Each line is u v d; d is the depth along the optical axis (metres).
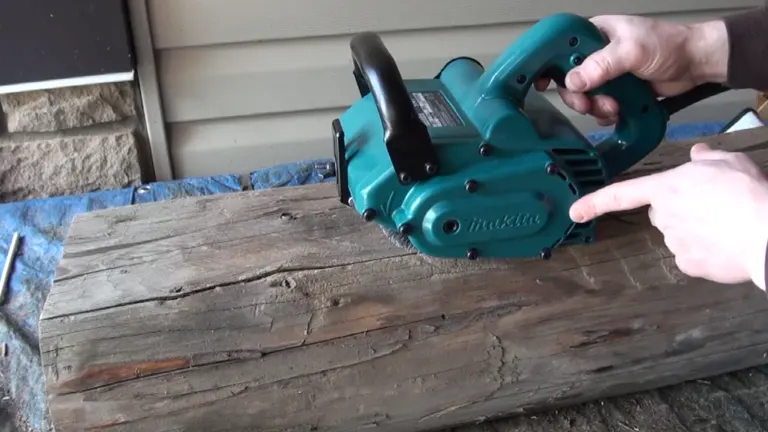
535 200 0.52
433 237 0.51
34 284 0.81
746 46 0.55
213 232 0.60
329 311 0.54
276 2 0.93
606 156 0.58
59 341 0.51
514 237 0.54
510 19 1.02
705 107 1.18
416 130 0.48
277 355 0.53
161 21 0.90
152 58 0.92
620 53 0.53
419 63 1.02
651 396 0.66
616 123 0.59
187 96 0.97
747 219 0.40
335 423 0.57
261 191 0.67
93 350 0.51
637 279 0.58
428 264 0.57
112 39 0.86
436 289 0.56
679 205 0.44
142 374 0.52
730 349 0.63
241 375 0.53
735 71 0.56
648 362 0.61
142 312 0.52
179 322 0.52
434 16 0.99
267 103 1.00
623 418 0.64
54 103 0.92
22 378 0.70
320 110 1.03
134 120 0.97
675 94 0.59
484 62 1.05
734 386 0.67
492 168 0.51
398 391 0.56
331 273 0.56
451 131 0.51
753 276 0.40
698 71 0.57
